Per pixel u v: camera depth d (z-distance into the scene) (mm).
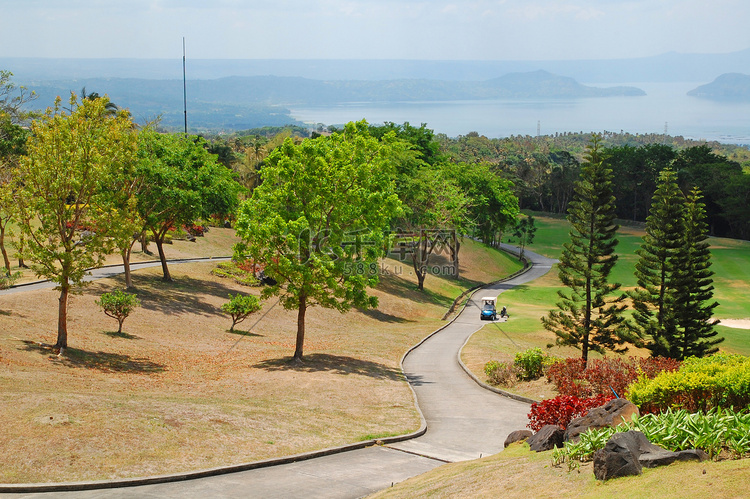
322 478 14273
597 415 11906
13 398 16516
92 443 14445
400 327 48219
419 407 23141
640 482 8578
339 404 22031
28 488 12305
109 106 57625
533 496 9414
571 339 39125
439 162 93500
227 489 13172
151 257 57906
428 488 11586
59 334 25172
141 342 30469
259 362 29312
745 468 8203
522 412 22594
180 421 16922
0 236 41125
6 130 56469
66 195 25172
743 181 119375
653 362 22625
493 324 51969
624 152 147000
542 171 172250
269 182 30203
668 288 43562
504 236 128375
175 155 44906
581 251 38312
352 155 29781
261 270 54562
